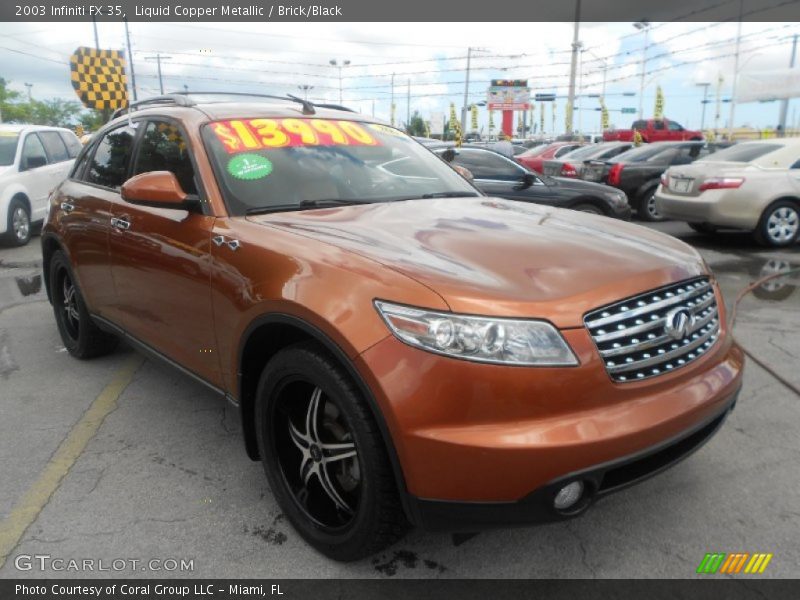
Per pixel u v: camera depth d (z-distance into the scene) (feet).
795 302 20.67
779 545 8.68
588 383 6.98
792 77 80.12
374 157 12.26
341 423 8.17
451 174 13.12
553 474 6.76
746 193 29.37
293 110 12.60
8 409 13.07
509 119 166.30
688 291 8.20
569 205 30.48
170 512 9.55
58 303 16.19
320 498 8.79
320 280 7.83
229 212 9.95
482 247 8.34
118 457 11.12
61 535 9.01
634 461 7.17
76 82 64.69
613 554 8.56
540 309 6.98
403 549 8.70
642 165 40.55
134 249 11.57
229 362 9.53
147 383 14.38
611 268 7.86
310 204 10.45
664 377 7.61
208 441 11.68
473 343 6.80
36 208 34.58
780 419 12.32
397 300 7.14
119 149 13.58
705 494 9.86
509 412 6.81
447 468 6.82
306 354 7.88
